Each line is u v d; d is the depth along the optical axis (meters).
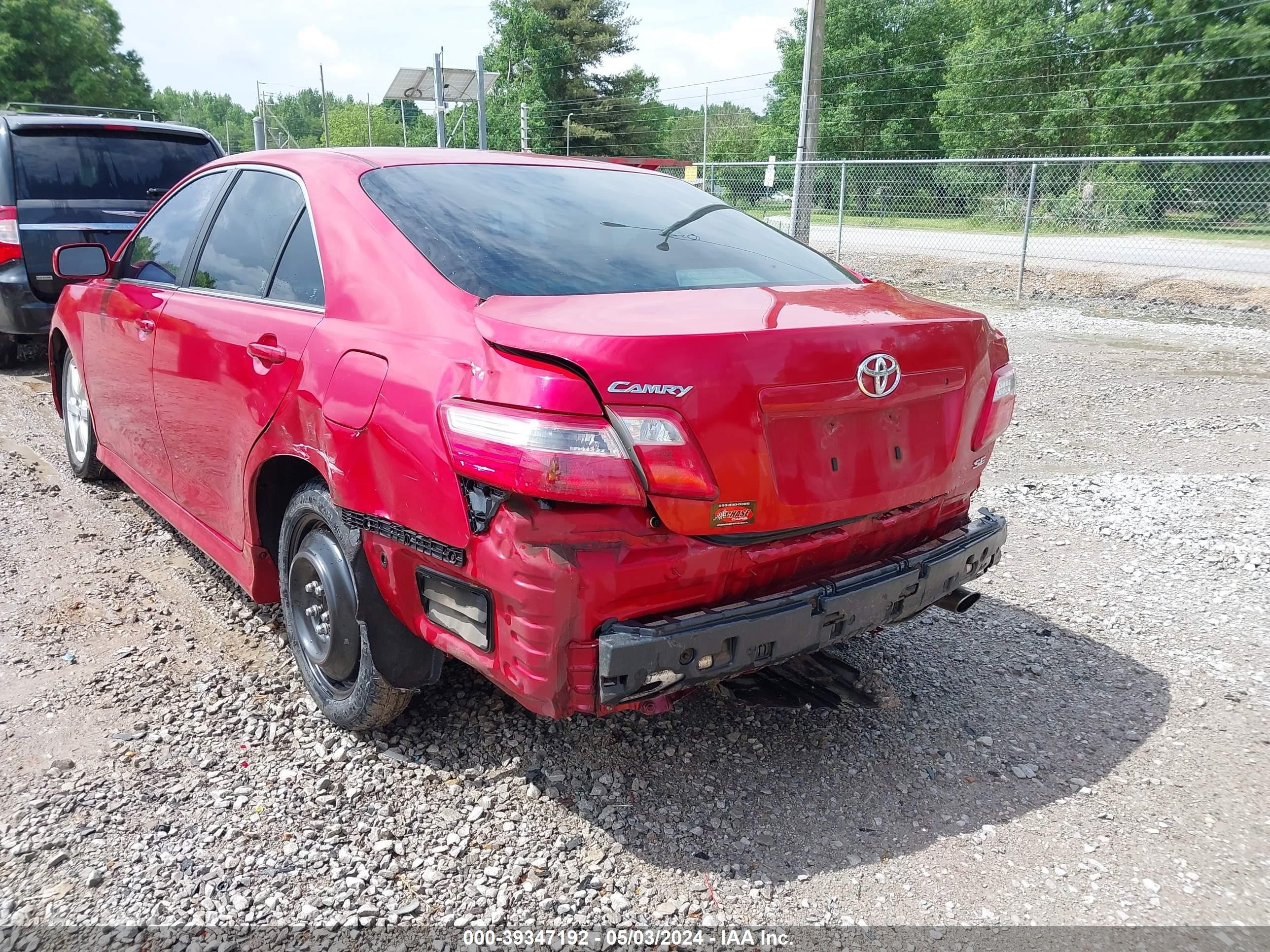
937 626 3.79
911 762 2.85
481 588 2.21
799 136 15.76
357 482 2.46
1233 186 22.44
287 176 3.21
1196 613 3.89
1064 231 23.05
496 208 2.89
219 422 3.22
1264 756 2.89
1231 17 26.73
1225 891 2.30
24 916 2.13
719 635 2.16
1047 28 33.00
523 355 2.11
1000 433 2.94
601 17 51.47
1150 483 5.57
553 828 2.49
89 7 52.75
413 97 37.75
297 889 2.24
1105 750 2.93
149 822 2.47
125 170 7.73
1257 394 7.95
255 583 3.22
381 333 2.49
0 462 5.61
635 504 2.05
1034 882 2.33
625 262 2.76
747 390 2.14
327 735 2.89
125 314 4.03
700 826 2.52
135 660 3.32
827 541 2.38
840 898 2.27
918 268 17.50
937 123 37.06
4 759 2.71
